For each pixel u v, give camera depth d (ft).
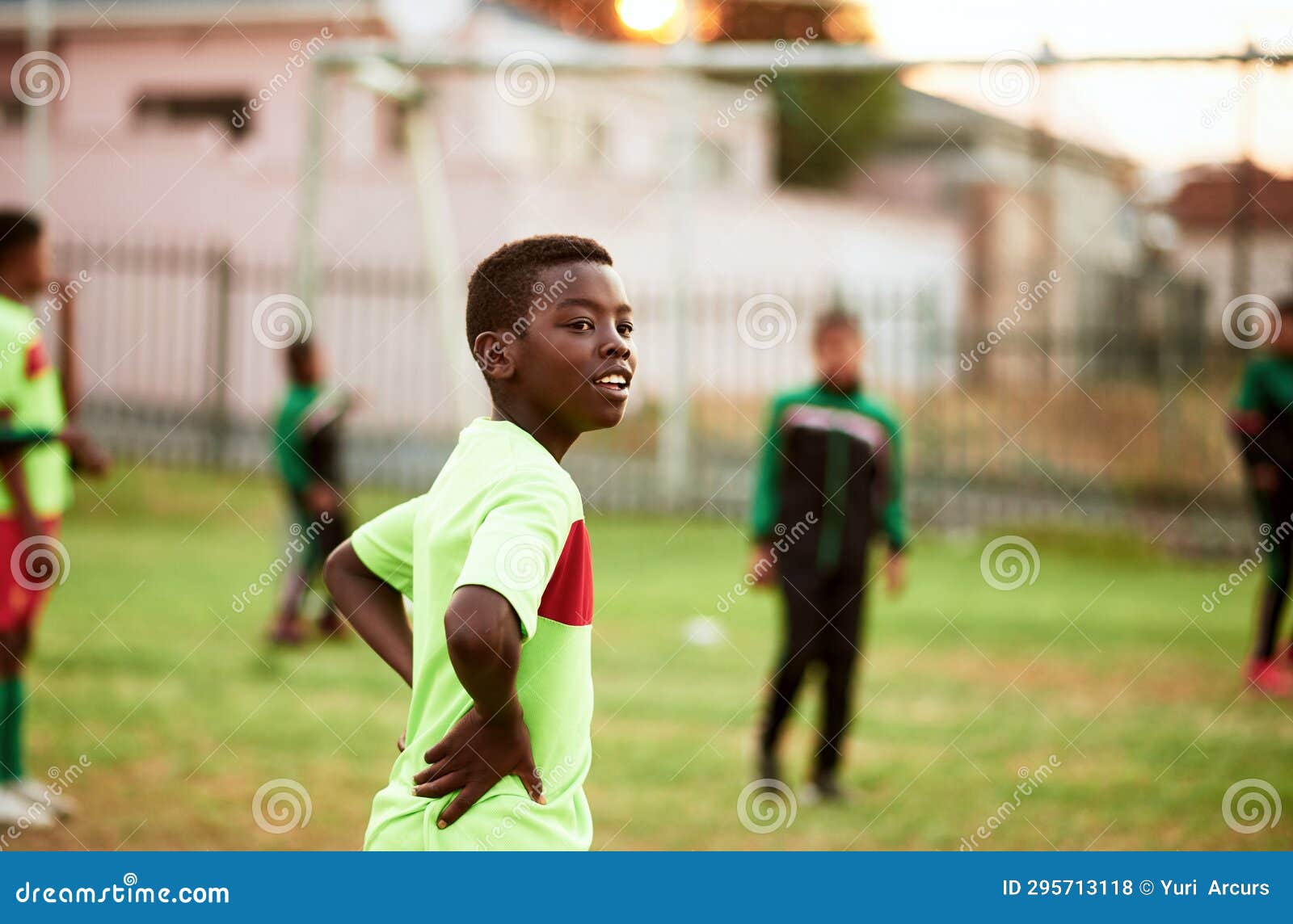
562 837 19.42
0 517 42.06
